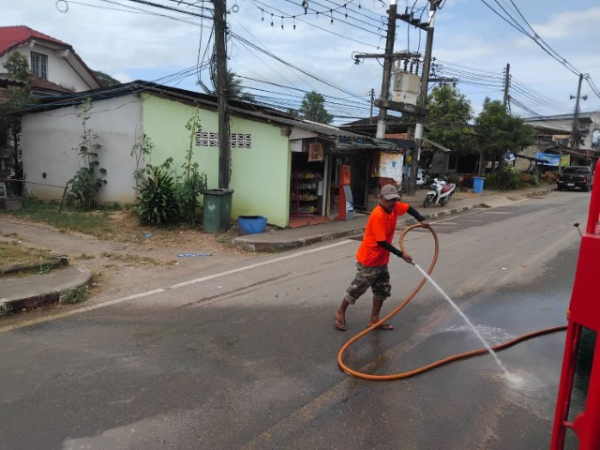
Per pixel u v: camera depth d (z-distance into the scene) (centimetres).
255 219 1051
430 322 530
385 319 481
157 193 1091
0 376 388
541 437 314
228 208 1088
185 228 1094
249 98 1443
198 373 399
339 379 393
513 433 319
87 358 425
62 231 1018
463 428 324
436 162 2906
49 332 486
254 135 1143
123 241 966
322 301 602
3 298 539
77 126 1372
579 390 215
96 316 538
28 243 890
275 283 689
